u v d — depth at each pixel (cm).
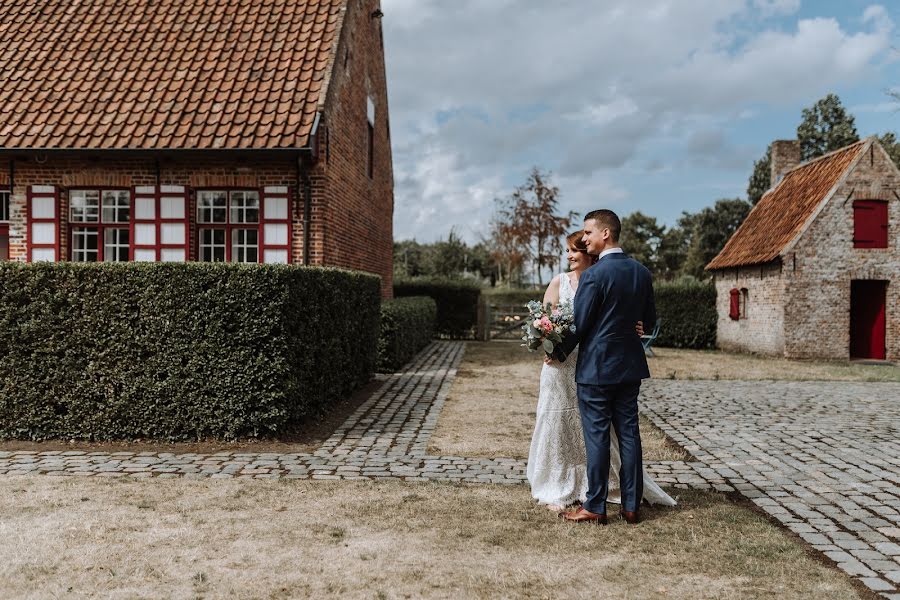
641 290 448
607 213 462
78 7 1360
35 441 668
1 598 322
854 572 372
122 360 664
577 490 477
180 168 1152
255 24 1312
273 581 346
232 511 457
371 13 1609
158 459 602
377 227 1762
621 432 452
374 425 770
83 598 324
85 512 450
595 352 442
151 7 1355
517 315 2270
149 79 1210
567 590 341
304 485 523
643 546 403
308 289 733
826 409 938
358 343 1012
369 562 372
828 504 500
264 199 1148
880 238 1827
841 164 1895
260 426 680
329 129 1170
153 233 1153
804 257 1806
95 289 664
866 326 1920
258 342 666
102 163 1153
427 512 460
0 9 1357
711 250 5291
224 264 663
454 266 4338
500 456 628
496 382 1151
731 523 448
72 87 1196
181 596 328
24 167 1157
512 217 3884
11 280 666
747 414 889
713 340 2186
